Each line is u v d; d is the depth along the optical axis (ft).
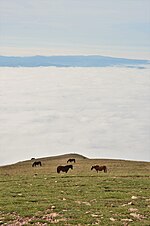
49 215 98.78
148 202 113.91
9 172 248.52
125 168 252.42
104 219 94.84
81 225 90.53
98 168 221.46
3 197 121.29
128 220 94.89
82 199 117.19
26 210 103.24
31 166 303.07
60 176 171.63
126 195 123.03
